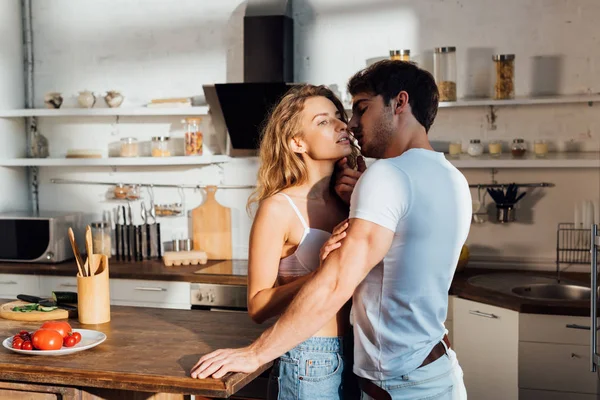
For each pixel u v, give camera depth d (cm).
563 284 426
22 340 258
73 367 237
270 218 241
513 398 389
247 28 486
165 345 262
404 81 217
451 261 215
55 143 564
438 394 214
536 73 467
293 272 246
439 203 207
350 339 249
